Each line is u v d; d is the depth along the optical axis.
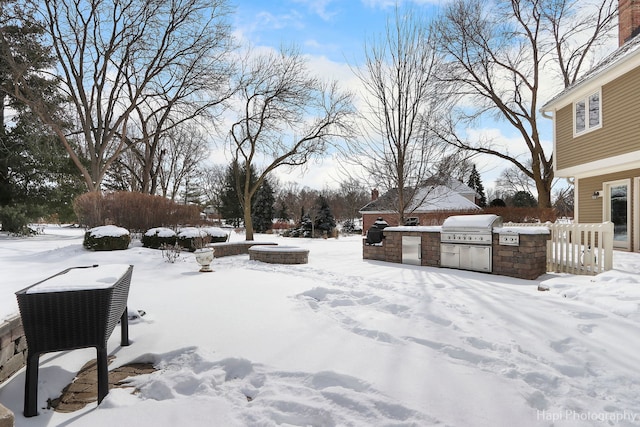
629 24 13.30
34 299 2.27
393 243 9.26
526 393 2.36
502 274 6.86
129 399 2.42
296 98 15.88
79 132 18.05
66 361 2.99
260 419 2.13
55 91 17.33
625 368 2.70
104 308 2.39
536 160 18.34
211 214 41.66
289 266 8.60
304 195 47.81
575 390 2.42
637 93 9.47
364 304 4.78
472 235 7.41
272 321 3.97
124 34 16.47
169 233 11.70
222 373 2.74
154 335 3.53
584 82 10.93
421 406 2.20
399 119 11.64
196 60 17.59
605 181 12.12
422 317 4.05
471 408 2.18
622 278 5.00
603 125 10.73
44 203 17.17
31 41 15.30
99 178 16.70
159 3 16.16
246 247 12.11
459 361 2.89
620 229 11.53
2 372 2.59
